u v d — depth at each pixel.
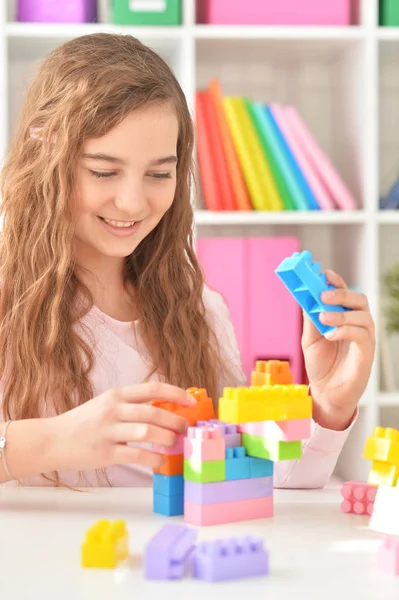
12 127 2.36
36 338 1.29
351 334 0.99
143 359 1.37
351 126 2.35
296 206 2.23
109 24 2.16
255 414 0.79
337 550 0.71
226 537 0.76
